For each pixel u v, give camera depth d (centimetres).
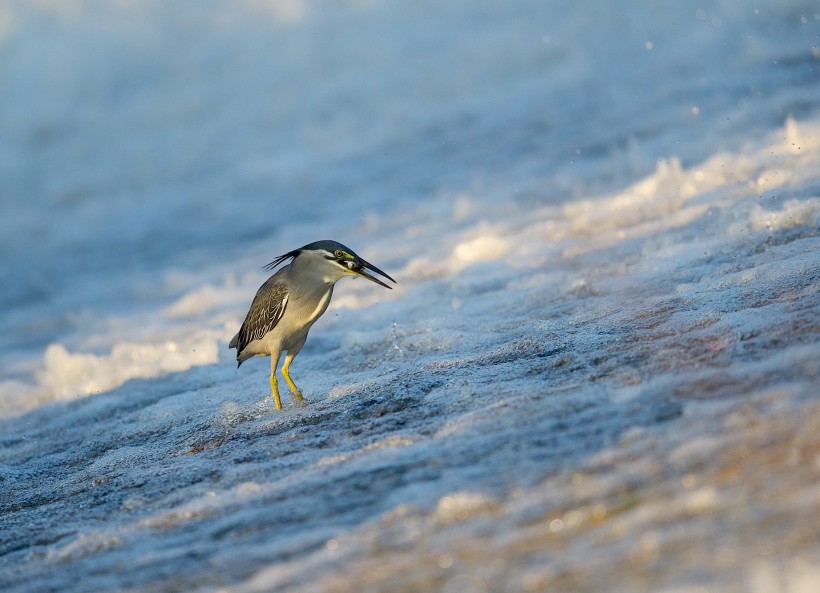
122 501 875
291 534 674
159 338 1650
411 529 627
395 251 1825
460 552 580
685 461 618
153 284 2066
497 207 1952
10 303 2161
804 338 800
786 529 509
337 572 596
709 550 511
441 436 806
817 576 458
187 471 920
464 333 1209
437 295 1470
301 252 1107
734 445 620
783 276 1034
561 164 2123
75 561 733
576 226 1650
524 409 819
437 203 2116
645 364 860
